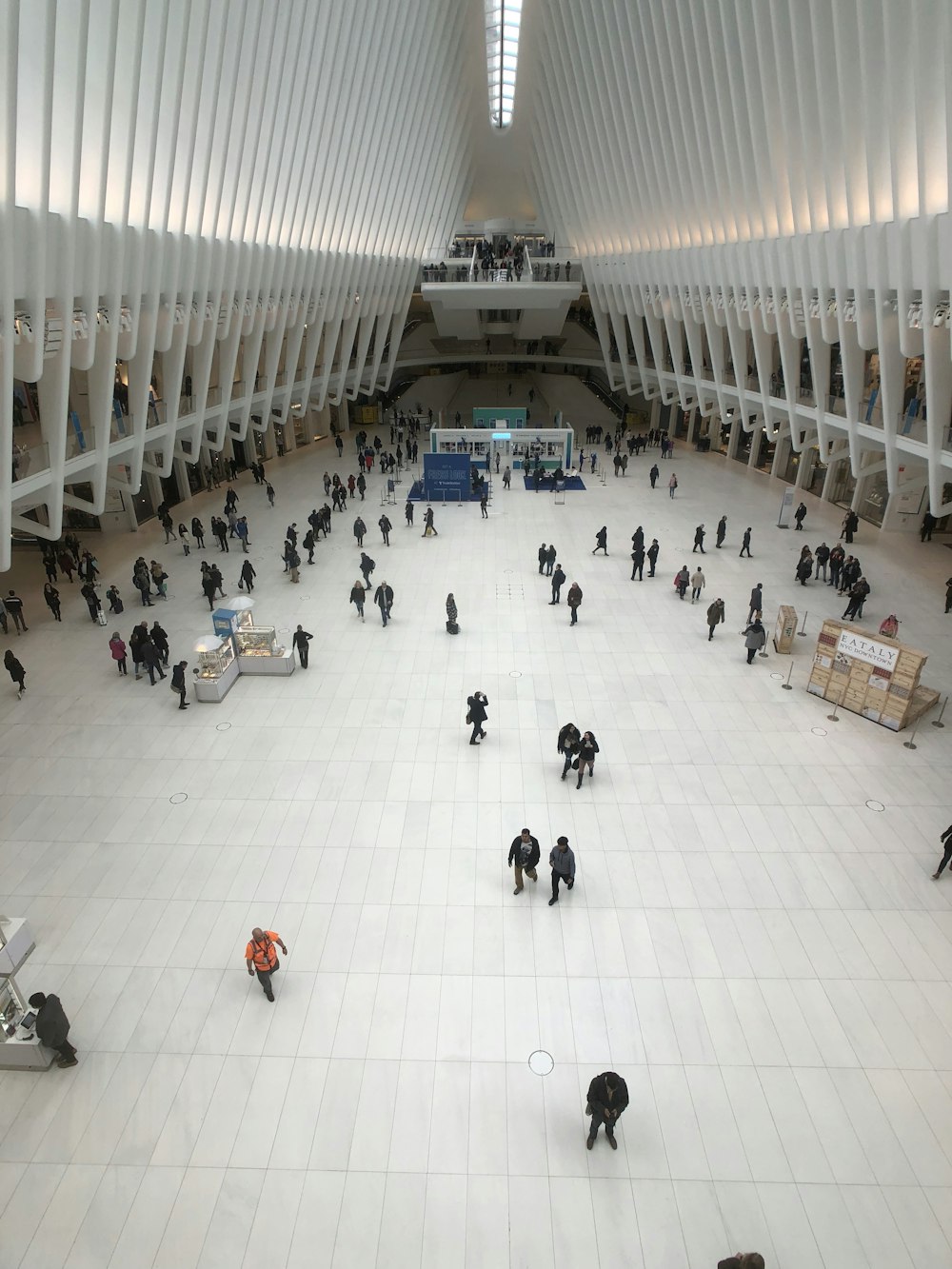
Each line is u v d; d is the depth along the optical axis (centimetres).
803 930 916
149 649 1474
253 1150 684
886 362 1708
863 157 1585
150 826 1098
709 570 2097
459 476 2869
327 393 3925
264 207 2222
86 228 1388
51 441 1547
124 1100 728
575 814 1120
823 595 1917
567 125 3384
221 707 1419
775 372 2881
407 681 1509
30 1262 606
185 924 927
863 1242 618
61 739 1316
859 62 1478
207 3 1488
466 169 4159
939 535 2369
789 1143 689
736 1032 792
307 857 1036
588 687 1479
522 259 3897
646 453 3747
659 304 3234
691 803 1144
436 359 4772
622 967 866
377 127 2750
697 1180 661
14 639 1703
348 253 2952
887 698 1327
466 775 1211
